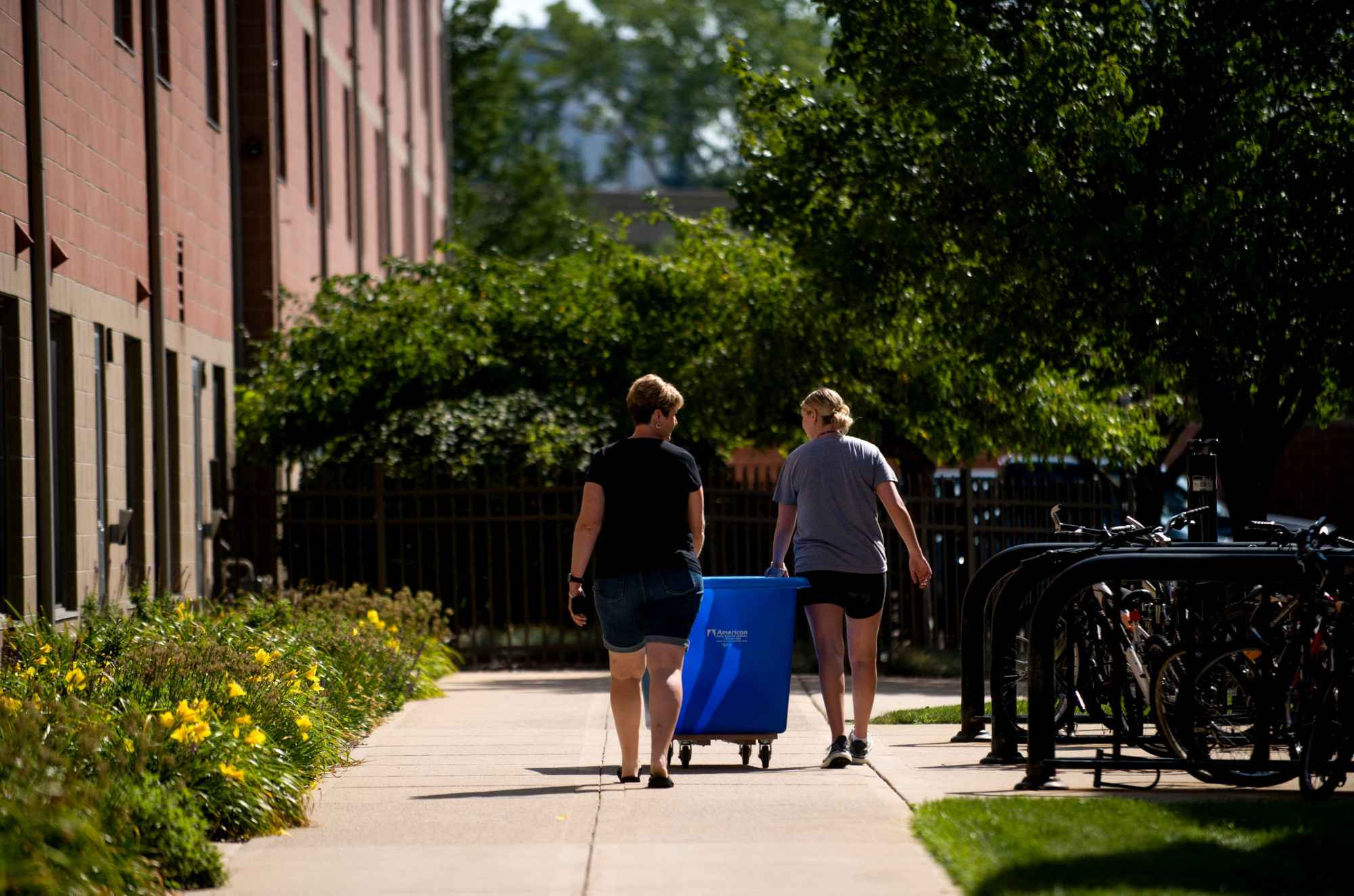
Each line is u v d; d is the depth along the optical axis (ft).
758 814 51.39
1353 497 200.64
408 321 135.33
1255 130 103.45
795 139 118.62
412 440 127.13
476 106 412.77
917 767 62.23
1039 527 122.72
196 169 120.37
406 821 51.37
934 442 137.08
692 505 56.75
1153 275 103.71
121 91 99.96
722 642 62.03
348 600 100.78
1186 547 59.62
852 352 126.41
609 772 62.28
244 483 123.54
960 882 40.52
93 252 93.45
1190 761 55.88
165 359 107.14
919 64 107.96
